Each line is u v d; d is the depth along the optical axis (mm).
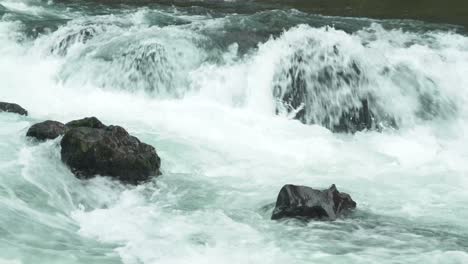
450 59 16984
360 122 15367
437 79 16109
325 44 15922
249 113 15148
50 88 16234
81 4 25438
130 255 8094
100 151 10234
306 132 14289
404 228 9344
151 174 10766
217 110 15047
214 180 11047
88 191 9945
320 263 8141
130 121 14062
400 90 15750
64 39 17766
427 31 20359
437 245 8797
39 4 24594
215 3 27172
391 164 12641
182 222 9242
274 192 10602
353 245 8695
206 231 8969
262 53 16250
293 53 15930
